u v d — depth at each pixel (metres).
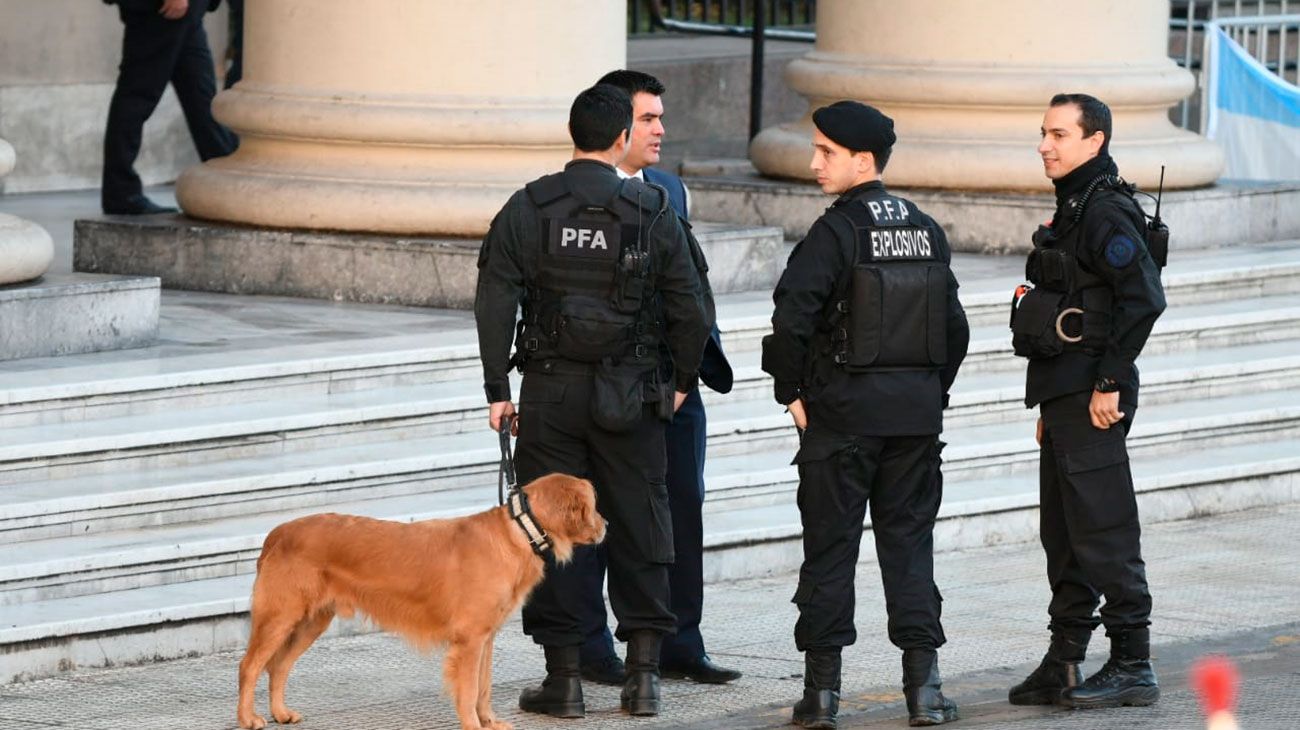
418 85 32.38
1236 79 43.78
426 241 31.69
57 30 44.75
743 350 30.19
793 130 40.53
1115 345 19.52
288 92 33.03
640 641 19.80
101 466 23.55
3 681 20.14
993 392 29.92
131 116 36.78
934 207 37.78
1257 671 21.38
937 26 38.34
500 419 19.47
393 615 18.47
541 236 19.19
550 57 32.62
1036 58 38.03
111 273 33.47
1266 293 35.56
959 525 27.34
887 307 18.94
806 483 19.28
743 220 39.31
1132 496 19.84
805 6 57.47
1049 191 37.75
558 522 18.25
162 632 21.17
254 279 32.47
